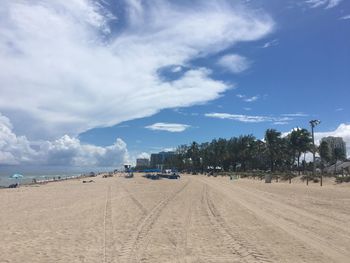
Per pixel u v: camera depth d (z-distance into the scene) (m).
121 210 24.00
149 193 41.41
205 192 43.44
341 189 48.81
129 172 135.88
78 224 17.81
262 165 156.75
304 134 113.50
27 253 11.71
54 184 72.88
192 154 189.62
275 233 15.44
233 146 160.38
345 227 16.94
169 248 12.53
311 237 14.43
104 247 12.64
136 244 13.18
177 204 28.48
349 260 10.76
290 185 61.84
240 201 31.30
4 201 30.33
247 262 10.59
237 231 16.00
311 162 138.75
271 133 129.38
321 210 24.19
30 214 21.59
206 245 13.04
